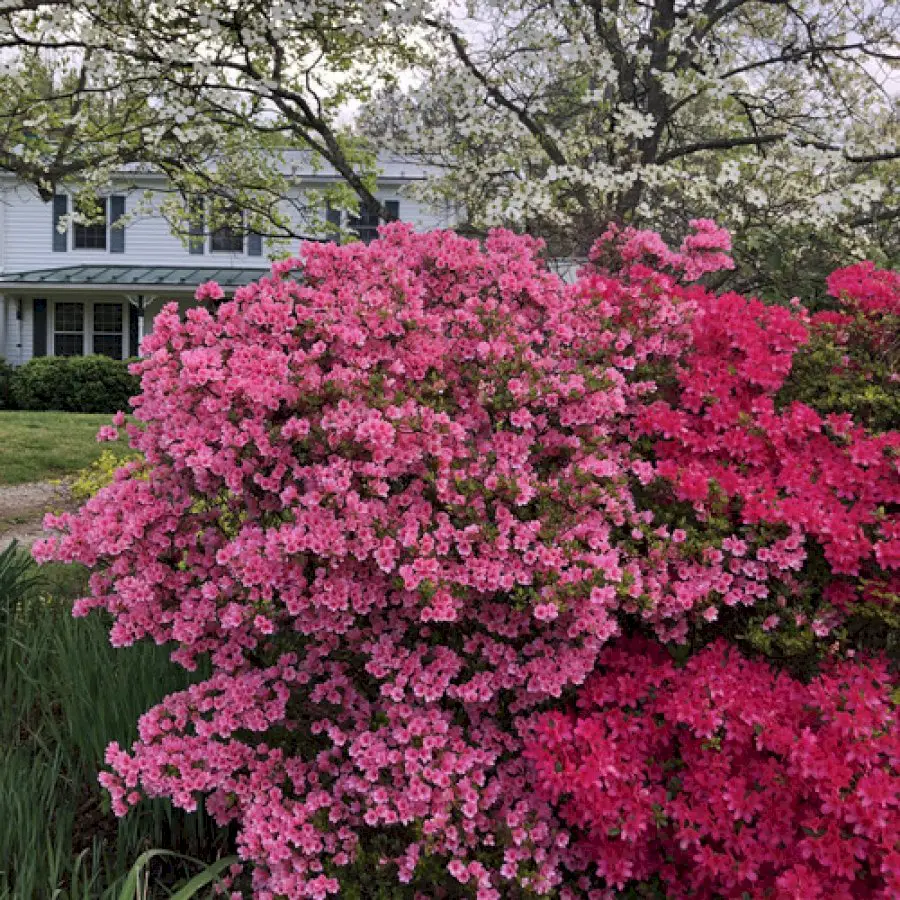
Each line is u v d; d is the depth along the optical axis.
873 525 2.33
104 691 2.87
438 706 2.37
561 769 2.06
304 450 2.38
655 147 5.64
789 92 6.17
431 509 2.30
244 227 7.56
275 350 2.52
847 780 1.86
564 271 5.23
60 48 6.21
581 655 2.21
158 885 2.48
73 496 7.38
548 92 5.68
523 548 2.16
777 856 1.97
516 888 2.09
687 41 5.49
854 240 5.34
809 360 2.76
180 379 2.42
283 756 2.43
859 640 2.42
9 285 17.88
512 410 2.51
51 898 2.24
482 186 5.74
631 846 2.14
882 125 5.99
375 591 2.23
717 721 2.07
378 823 2.20
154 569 2.42
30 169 6.53
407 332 2.63
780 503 2.27
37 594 4.10
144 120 6.42
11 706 3.22
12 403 16.58
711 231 3.34
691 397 2.67
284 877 2.10
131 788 2.35
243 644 2.42
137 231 19.50
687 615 2.40
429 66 5.98
